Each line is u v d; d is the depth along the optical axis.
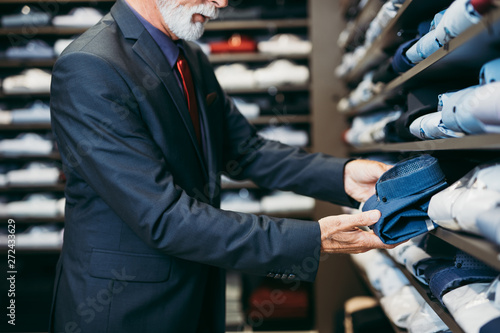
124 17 1.14
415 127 1.06
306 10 3.05
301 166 1.34
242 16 3.08
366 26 2.12
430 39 0.95
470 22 0.72
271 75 3.02
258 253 0.97
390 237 0.91
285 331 3.03
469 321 0.75
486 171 0.74
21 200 3.18
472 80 1.14
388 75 1.42
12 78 3.09
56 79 1.04
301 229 0.96
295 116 3.13
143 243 1.08
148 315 1.08
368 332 1.86
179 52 1.26
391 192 0.95
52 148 3.11
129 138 1.00
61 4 3.19
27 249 3.02
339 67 2.86
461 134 0.80
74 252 1.12
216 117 1.36
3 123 3.10
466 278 0.89
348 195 1.25
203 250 0.98
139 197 0.96
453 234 0.79
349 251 1.01
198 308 1.19
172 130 1.12
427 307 1.14
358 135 2.09
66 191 1.15
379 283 1.64
